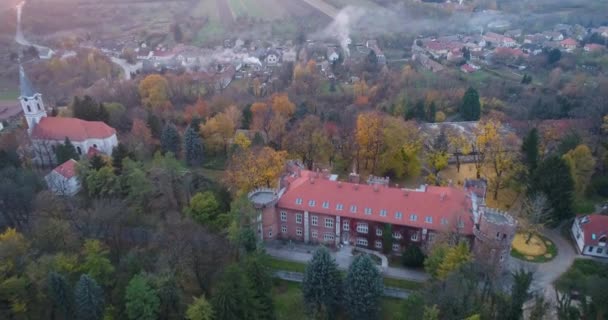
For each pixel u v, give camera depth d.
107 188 105.94
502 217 87.25
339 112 161.38
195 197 98.88
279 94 181.88
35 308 75.12
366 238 98.19
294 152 128.88
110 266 81.19
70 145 125.44
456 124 154.25
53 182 111.94
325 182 100.81
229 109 155.12
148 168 117.69
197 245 85.31
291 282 90.81
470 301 71.75
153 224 96.94
